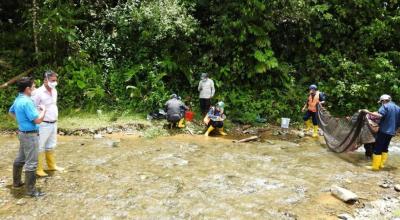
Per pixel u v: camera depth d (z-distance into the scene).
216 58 14.11
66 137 10.80
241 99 13.34
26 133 6.33
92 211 6.11
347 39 15.04
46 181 7.28
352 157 9.45
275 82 14.07
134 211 6.15
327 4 14.82
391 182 7.68
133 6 13.62
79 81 13.06
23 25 14.88
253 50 13.65
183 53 13.83
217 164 8.62
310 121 12.26
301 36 14.91
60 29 12.91
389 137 8.25
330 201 6.68
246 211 6.24
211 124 11.39
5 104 12.45
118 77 13.54
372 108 13.39
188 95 13.73
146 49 13.80
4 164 8.24
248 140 10.89
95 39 14.22
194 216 6.02
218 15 14.02
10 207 6.15
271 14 13.59
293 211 6.26
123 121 12.05
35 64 13.99
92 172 7.87
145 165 8.42
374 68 13.90
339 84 13.50
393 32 14.81
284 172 8.18
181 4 13.66
